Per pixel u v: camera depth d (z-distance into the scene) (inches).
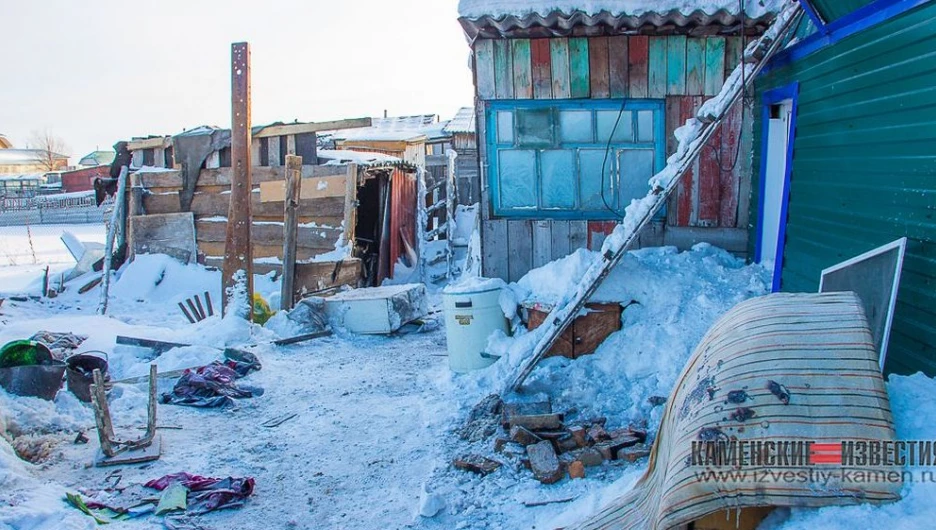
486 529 146.6
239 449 201.3
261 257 494.9
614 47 261.6
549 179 273.4
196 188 519.5
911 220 144.6
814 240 197.3
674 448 102.4
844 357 99.0
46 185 1882.4
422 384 260.5
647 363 216.2
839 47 180.5
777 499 88.4
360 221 586.2
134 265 518.0
